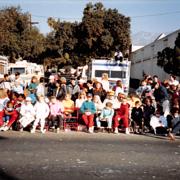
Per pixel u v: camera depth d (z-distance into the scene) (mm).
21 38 46156
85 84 16609
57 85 16141
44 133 13125
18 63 31078
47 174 7738
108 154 9812
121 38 46906
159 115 14031
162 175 7965
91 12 47219
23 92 16266
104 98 15867
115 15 46781
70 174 7781
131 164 8820
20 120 13367
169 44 42344
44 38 53688
